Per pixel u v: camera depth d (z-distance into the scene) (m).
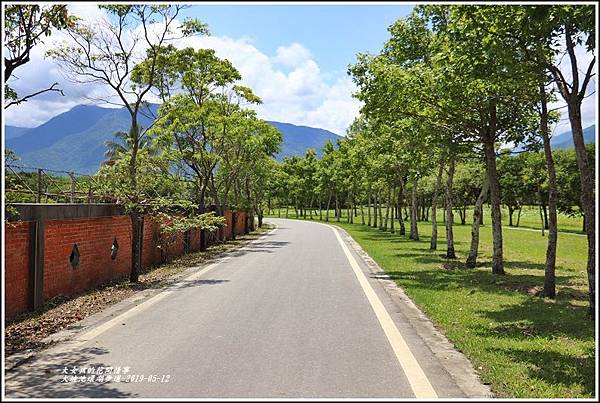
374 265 17.08
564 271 16.25
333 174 59.16
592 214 9.18
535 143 15.05
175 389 5.23
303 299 10.45
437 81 12.06
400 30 16.95
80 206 11.46
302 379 5.52
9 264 8.77
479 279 13.66
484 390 5.23
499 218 15.00
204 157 23.61
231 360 6.21
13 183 10.20
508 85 10.21
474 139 15.01
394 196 38.06
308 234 36.22
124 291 11.70
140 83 15.44
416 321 8.47
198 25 14.79
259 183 41.22
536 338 7.38
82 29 12.83
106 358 6.31
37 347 6.81
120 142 43.81
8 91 7.34
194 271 15.45
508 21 7.89
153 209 13.95
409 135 15.30
